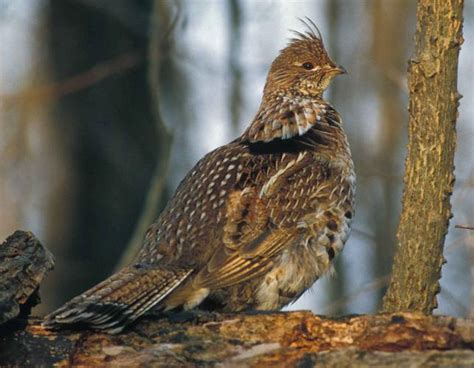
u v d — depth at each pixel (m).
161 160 15.16
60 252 16.55
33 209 17.12
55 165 16.77
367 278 18.80
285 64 12.35
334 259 10.70
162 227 10.34
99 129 16.86
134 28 16.86
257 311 8.45
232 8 19.44
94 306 8.49
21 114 16.41
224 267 10.00
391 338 7.91
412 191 9.34
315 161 10.84
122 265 14.52
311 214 10.52
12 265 8.50
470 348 7.83
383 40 20.62
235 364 7.91
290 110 11.49
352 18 21.06
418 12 9.20
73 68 16.97
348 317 8.10
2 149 16.59
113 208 16.83
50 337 8.26
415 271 9.37
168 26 16.06
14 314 8.12
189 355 8.03
